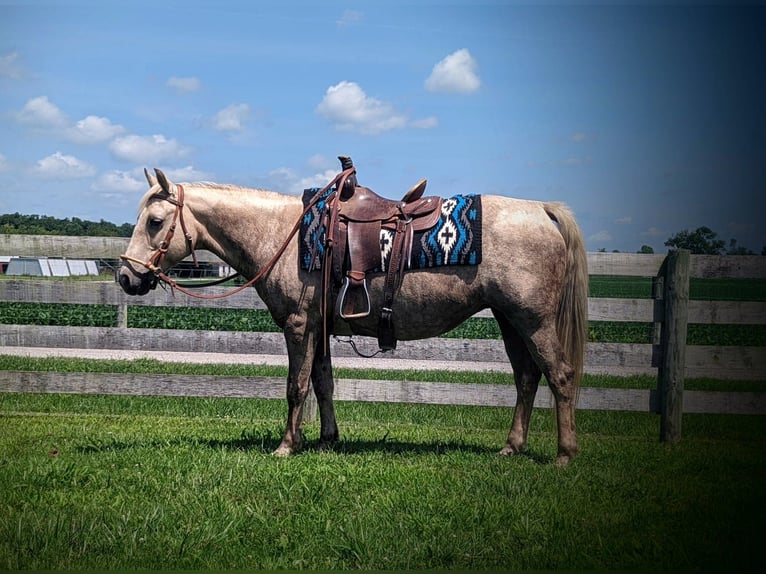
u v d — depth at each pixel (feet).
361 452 22.03
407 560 13.50
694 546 14.37
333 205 20.65
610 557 13.85
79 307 69.72
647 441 26.35
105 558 13.52
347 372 38.34
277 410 30.78
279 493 16.98
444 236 20.06
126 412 30.25
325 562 13.55
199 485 17.74
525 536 14.74
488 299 20.20
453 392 28.17
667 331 26.18
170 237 21.07
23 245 28.48
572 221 20.75
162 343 29.14
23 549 13.75
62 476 18.47
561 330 20.80
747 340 61.46
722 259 26.18
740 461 22.12
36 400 31.78
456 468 20.11
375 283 20.52
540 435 27.25
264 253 21.30
